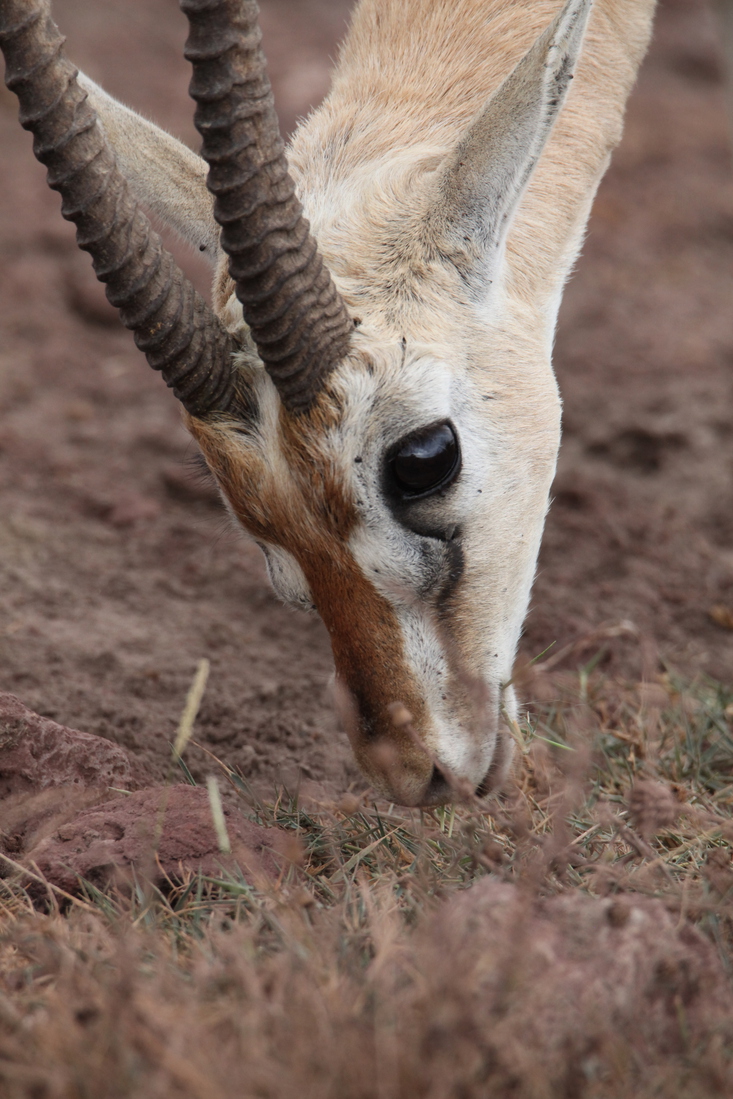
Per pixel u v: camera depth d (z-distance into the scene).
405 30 12.69
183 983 7.95
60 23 40.84
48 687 13.91
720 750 13.37
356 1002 7.51
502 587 10.51
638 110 39.28
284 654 15.77
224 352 9.74
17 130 34.03
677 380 23.67
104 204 9.14
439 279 10.34
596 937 7.83
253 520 9.98
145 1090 6.70
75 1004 7.70
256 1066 6.78
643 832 9.32
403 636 9.86
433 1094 6.56
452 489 9.89
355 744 9.95
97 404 22.94
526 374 10.74
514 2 12.73
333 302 9.41
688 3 46.41
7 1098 6.92
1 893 9.98
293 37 41.22
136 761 11.95
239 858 9.88
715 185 34.25
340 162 11.41
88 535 18.58
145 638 15.73
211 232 11.30
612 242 30.98
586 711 11.80
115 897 9.56
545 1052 7.14
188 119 33.91
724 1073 7.35
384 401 9.51
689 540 18.64
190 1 8.55
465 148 10.26
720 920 8.91
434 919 8.24
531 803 11.56
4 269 26.77
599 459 21.36
